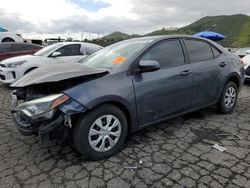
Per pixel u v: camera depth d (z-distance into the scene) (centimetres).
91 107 291
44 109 282
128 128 344
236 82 498
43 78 304
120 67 335
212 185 260
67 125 285
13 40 1418
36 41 1875
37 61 780
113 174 284
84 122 294
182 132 397
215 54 459
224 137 377
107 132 314
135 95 330
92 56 438
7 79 768
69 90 291
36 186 266
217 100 460
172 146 349
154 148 344
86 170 293
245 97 636
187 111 407
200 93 420
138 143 360
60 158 322
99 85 305
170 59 383
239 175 277
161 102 362
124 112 333
